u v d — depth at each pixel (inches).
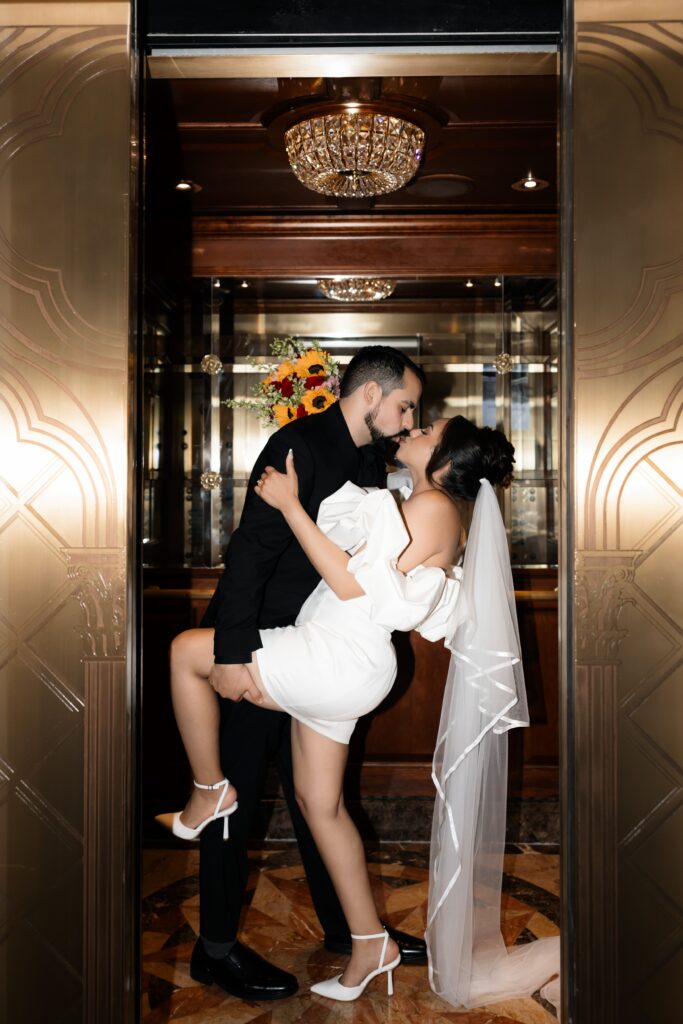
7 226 82.4
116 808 80.8
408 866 135.2
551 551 179.2
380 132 118.9
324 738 94.7
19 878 81.0
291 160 125.6
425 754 146.0
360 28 83.5
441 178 144.6
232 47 84.6
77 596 81.5
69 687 81.4
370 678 91.2
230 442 177.2
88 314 82.0
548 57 85.5
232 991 98.4
